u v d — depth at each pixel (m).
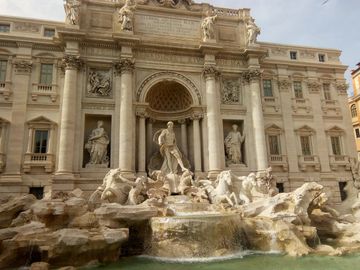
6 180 24.52
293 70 35.53
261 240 18.17
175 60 30.70
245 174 29.72
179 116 31.78
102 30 29.45
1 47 27.17
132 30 29.20
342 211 29.27
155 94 31.12
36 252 14.65
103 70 28.92
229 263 14.91
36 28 28.58
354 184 33.06
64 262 14.38
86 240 14.42
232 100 31.84
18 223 17.22
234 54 32.19
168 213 19.11
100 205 20.25
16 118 26.14
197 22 32.59
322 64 36.38
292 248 17.16
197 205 21.69
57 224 17.16
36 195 25.42
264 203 21.28
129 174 25.61
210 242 16.70
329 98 36.38
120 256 16.89
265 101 33.53
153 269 13.98
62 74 27.84
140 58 29.69
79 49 27.84
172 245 16.50
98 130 27.42
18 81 26.94
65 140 25.33
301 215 20.14
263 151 29.72
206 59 30.83
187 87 30.42
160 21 31.42
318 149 33.88
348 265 14.27
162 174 25.86
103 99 27.95
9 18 27.94
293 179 31.89
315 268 13.75
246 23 33.75
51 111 27.16
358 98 46.91
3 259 13.98
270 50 35.56
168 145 28.09
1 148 25.28
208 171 28.58
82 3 29.34
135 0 31.06
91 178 25.72
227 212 20.25
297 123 34.06
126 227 17.80
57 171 24.81
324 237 22.20
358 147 47.72
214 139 28.77
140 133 28.11
